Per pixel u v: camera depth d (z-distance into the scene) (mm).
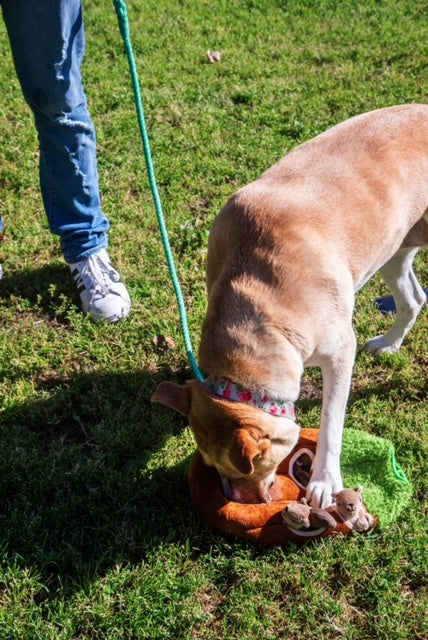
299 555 1730
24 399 2080
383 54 3469
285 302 1704
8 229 2572
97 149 2889
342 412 1793
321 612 1660
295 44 3625
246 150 2842
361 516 1739
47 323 2303
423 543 1737
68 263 2324
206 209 2629
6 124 3037
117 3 1790
